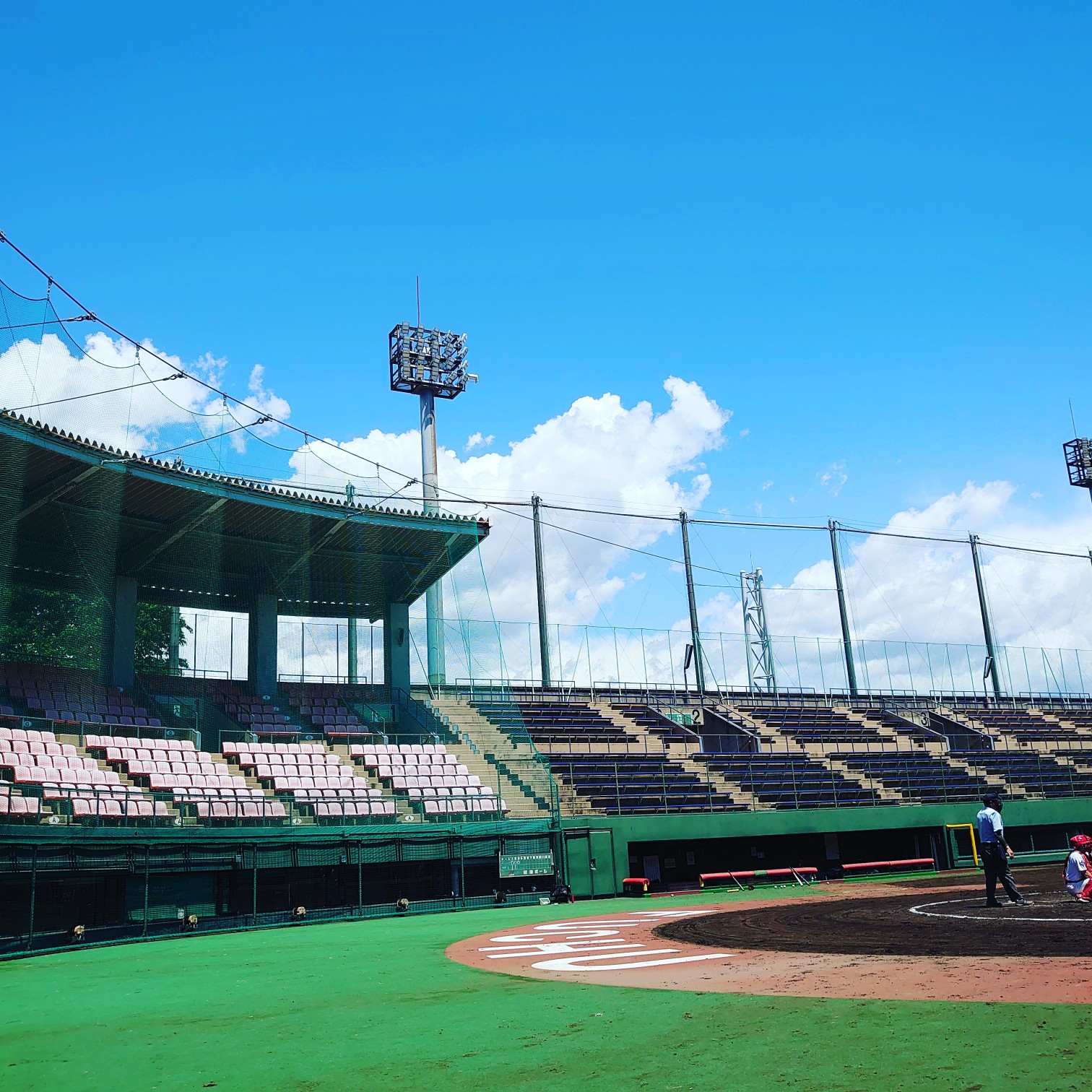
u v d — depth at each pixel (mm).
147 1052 7535
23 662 29406
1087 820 40125
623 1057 6355
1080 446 66375
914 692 53812
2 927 18500
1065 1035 6004
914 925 14242
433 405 49594
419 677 36625
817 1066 5723
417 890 26266
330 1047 7328
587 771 35594
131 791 24938
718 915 19219
